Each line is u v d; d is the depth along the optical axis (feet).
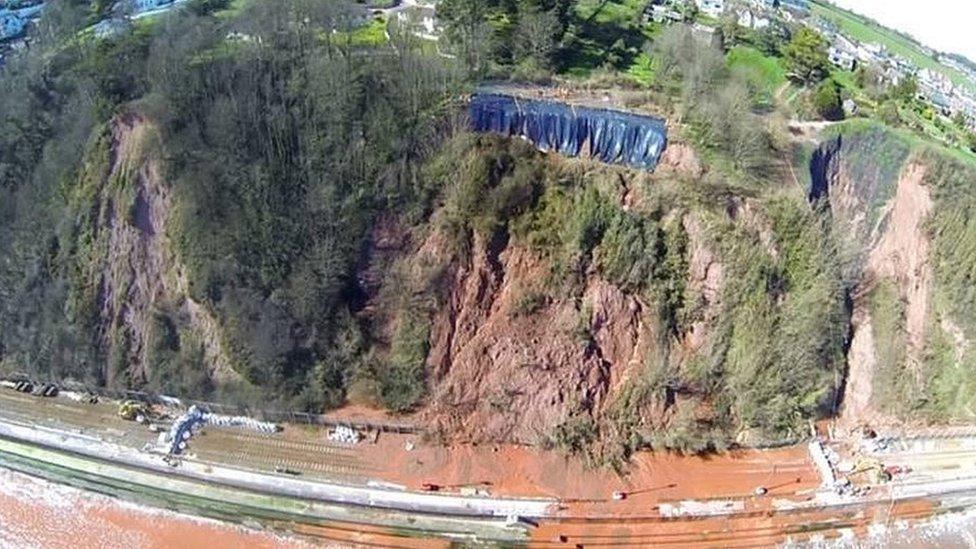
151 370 230.07
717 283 221.25
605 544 196.85
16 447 216.95
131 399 230.48
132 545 193.88
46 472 210.38
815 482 211.82
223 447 216.74
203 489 205.67
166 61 235.81
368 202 228.43
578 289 222.07
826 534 201.16
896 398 225.76
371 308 229.66
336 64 233.76
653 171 228.84
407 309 227.20
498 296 226.17
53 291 233.55
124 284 232.12
